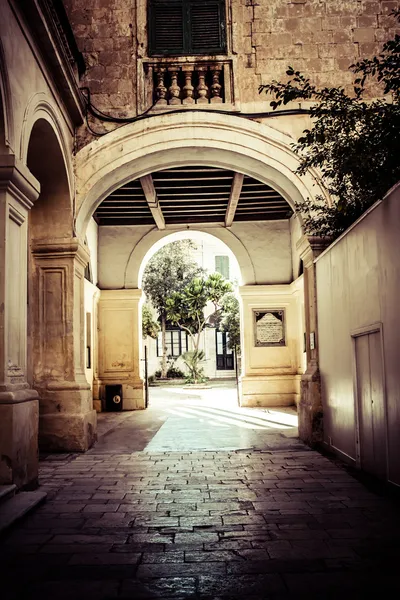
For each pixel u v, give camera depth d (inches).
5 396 184.2
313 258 316.8
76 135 322.3
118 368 540.4
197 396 730.2
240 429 379.6
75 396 300.4
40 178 301.9
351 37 333.4
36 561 132.3
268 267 540.1
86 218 337.4
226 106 327.6
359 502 183.6
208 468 245.8
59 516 170.7
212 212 521.0
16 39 205.0
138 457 276.7
